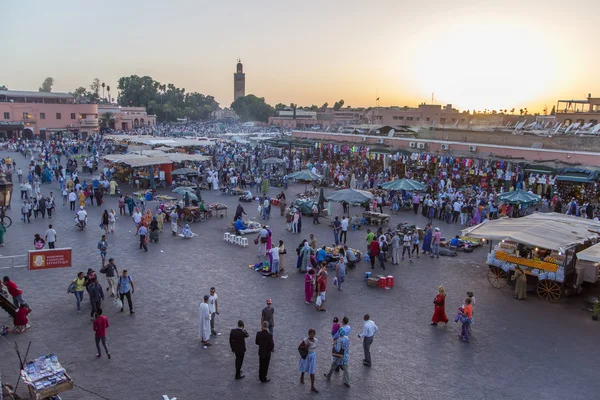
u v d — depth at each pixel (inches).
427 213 1204.5
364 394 426.9
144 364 468.4
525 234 679.1
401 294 677.3
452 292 689.6
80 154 2410.2
